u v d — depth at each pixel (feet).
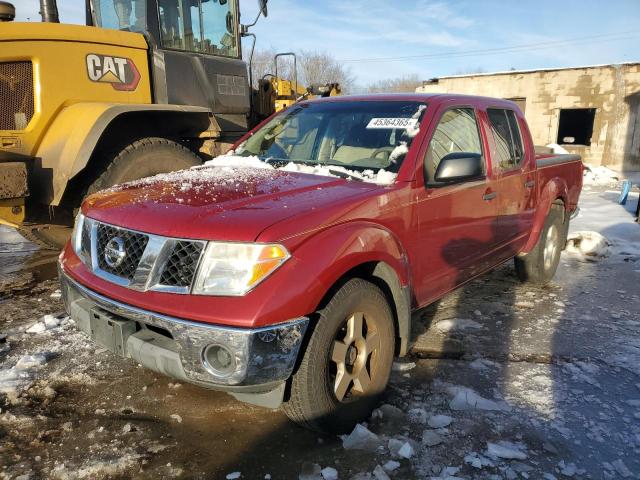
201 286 7.94
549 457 8.82
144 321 8.20
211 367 7.77
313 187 10.12
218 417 9.90
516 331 14.14
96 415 9.88
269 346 7.65
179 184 10.39
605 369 12.02
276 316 7.70
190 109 18.74
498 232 14.32
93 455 8.75
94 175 16.51
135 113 18.06
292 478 8.29
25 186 14.78
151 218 8.75
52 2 18.57
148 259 8.40
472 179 12.71
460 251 12.55
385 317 9.73
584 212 33.88
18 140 15.90
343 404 9.12
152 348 8.22
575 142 80.53
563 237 18.84
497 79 71.87
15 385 10.77
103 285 8.91
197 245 8.09
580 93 66.54
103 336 8.97
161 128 19.63
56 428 9.46
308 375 8.34
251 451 8.92
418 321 14.69
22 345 12.69
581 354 12.78
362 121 12.76
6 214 15.20
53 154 15.90
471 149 13.19
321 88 33.22
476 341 13.42
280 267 7.97
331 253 8.45
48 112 16.42
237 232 8.01
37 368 11.54
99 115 15.84
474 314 15.33
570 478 8.34
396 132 11.93
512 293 17.30
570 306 16.16
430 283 11.62
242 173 11.39
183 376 7.96
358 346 9.39
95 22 20.81
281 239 8.08
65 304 10.04
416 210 10.75
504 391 10.93
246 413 10.05
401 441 9.09
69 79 16.89
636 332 14.19
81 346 12.66
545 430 9.57
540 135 70.08
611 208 35.70
